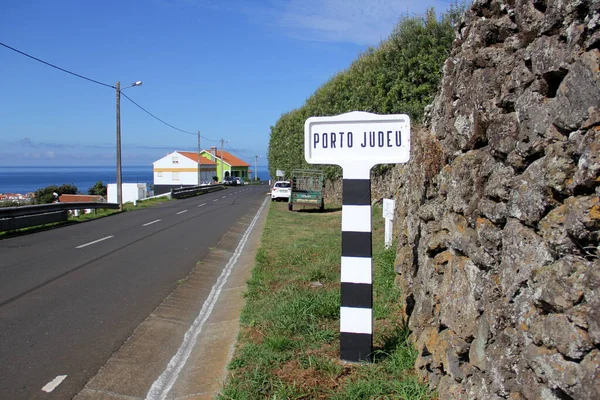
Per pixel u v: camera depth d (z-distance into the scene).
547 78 2.52
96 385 4.66
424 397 3.54
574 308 2.01
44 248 12.71
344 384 3.93
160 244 13.45
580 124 2.18
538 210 2.40
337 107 23.44
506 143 2.86
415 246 5.14
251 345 4.93
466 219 3.40
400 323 5.13
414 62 15.87
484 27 3.45
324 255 10.17
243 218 22.03
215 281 9.29
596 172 2.01
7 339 5.84
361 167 4.24
